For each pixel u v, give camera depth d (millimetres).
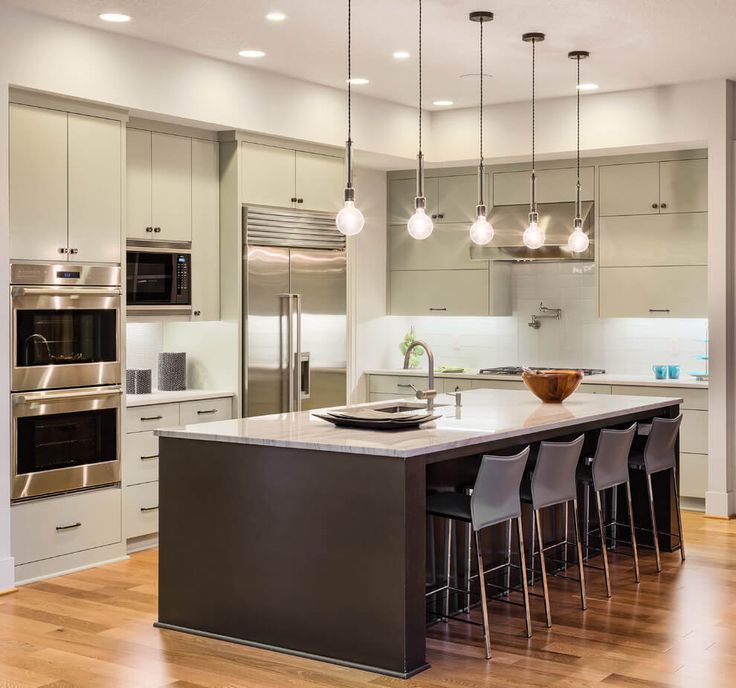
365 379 8945
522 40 6211
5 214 5387
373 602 4250
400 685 4074
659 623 4875
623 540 6445
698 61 6770
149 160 6527
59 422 5773
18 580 5590
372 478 4250
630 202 8039
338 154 7809
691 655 4418
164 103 6281
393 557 4195
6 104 5375
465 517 4477
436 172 8883
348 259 8570
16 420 5535
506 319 9047
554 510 5930
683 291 7867
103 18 5664
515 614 5039
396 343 9391
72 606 5191
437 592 4914
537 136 8047
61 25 5676
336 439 4449
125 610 5125
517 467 4586
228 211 6996
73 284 5840
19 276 5555
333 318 7867
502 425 4953
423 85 7457
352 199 5047
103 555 6078
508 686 4055
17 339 5527
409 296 9078
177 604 4824
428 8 5539
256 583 4586
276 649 4508
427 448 4246
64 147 5801
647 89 7578
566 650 4488
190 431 4750
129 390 6750
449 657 4410
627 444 5582
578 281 8703
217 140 6996
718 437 7379
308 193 7531
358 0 5371
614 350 8555
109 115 6047
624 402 6176
